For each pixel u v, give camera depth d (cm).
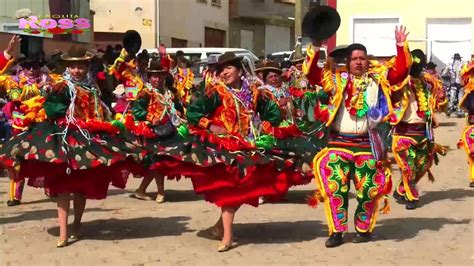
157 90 868
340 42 2697
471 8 2608
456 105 2302
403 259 676
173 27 3303
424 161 939
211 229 774
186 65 1354
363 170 710
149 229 809
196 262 669
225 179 683
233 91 704
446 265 657
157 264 663
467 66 1112
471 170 1112
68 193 725
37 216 893
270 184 694
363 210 732
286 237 767
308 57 705
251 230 801
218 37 3800
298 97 1025
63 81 703
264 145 696
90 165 685
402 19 2658
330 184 712
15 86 890
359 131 704
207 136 690
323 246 726
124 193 1058
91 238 766
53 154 681
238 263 664
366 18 2686
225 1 3841
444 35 2648
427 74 974
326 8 696
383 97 705
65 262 672
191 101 731
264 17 4059
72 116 699
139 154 722
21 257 690
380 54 2620
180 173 701
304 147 727
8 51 794
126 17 3152
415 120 917
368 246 725
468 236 771
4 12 2478
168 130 833
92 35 3020
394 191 1000
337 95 694
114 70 999
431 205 958
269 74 972
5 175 1270
